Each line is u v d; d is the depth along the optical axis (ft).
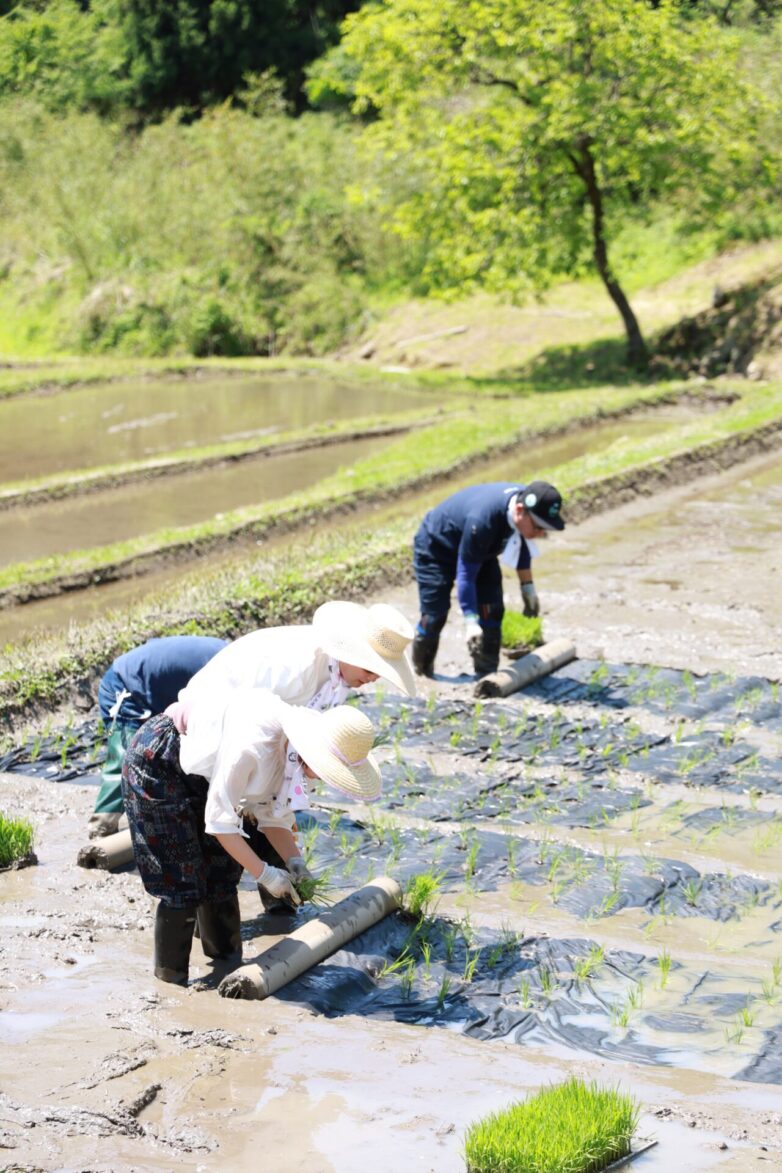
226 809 16.37
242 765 16.28
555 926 19.53
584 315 111.34
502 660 33.99
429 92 96.02
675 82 90.43
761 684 31.89
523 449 71.41
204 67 181.06
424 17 92.68
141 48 175.94
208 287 132.36
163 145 144.77
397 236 126.11
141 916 19.80
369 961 17.98
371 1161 12.61
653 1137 13.17
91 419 89.25
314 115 162.61
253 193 134.10
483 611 31.27
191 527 51.98
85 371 112.06
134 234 136.98
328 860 21.76
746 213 110.11
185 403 97.04
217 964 18.28
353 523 55.16
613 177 95.81
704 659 34.22
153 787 17.06
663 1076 15.12
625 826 23.54
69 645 33.37
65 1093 13.83
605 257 98.37
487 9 89.76
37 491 61.36
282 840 18.08
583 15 88.94
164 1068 14.61
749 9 127.24
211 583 40.09
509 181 92.68
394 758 27.02
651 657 34.37
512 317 114.52
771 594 41.06
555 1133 12.34
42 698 30.71
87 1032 15.51
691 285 108.68
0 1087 13.98
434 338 115.55
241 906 20.49
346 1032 15.88
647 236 117.08
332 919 18.28
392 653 16.98
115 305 132.67
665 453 61.82
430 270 101.60
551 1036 16.22
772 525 52.01
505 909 20.10
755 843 22.72
